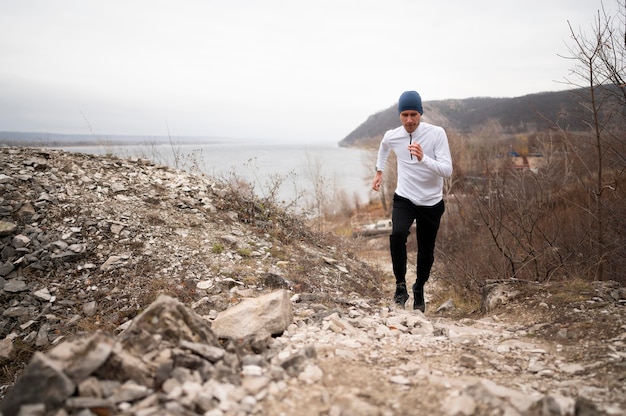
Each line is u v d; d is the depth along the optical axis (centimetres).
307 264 586
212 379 200
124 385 187
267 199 759
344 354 255
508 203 700
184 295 436
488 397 189
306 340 282
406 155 422
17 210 521
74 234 507
